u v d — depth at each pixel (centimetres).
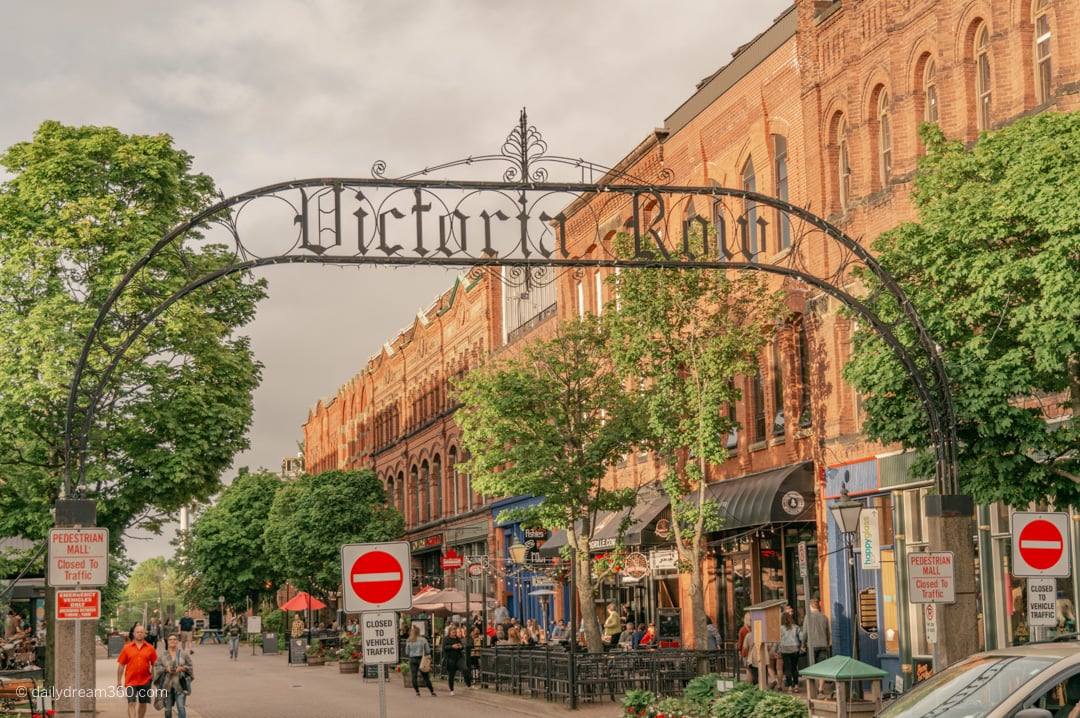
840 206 3105
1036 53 2430
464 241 1897
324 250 1862
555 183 1916
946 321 1864
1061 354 1698
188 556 10662
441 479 6681
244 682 4388
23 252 3122
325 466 10038
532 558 4378
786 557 3322
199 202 3456
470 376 3488
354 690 3822
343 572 1501
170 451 3219
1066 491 1805
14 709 2305
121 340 3105
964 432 1942
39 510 3162
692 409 3098
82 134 3284
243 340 3506
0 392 3050
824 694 2177
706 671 2889
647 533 3672
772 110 3384
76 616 1891
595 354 3509
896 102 2838
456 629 3694
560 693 2875
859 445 2948
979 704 961
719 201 1992
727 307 3125
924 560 1883
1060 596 2309
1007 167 1836
